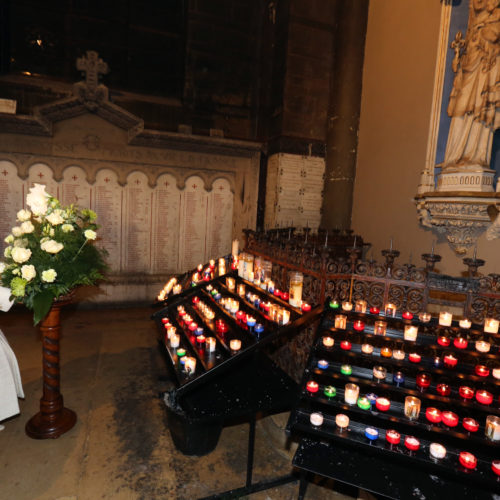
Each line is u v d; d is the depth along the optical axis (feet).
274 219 26.66
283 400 9.34
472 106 16.89
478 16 16.76
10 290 9.66
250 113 29.04
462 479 6.60
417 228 20.98
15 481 8.87
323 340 8.52
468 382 8.57
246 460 10.19
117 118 22.41
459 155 17.54
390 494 6.20
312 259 11.94
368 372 8.02
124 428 11.24
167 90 28.07
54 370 10.78
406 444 6.57
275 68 27.20
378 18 24.82
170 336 12.27
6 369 9.61
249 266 13.97
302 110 26.50
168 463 9.82
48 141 21.38
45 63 24.58
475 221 16.98
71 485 8.83
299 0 25.50
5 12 23.07
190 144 24.29
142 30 26.99
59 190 22.00
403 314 8.68
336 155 26.66
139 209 23.90
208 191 25.32
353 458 7.08
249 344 9.31
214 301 13.37
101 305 23.50
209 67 27.55
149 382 14.21
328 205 27.22
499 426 6.20
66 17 24.84
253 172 26.13
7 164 20.77
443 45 19.11
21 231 9.82
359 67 26.20
